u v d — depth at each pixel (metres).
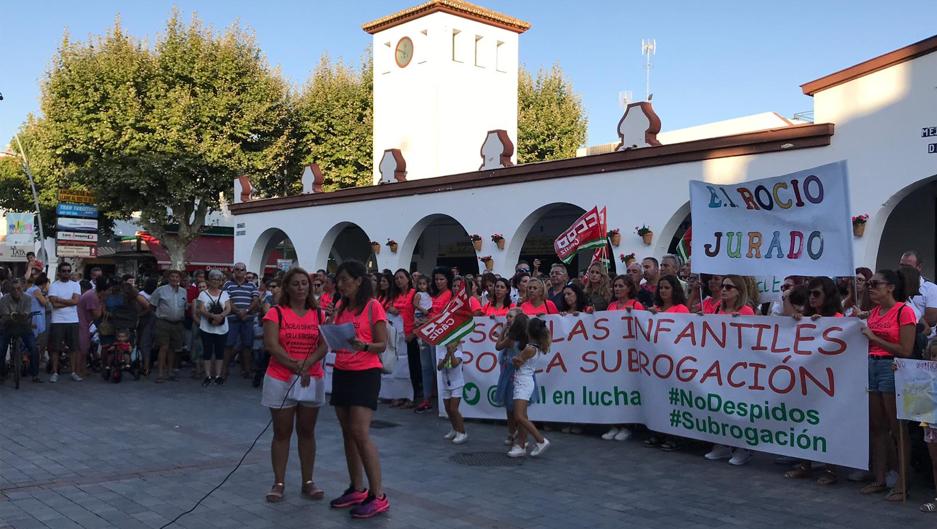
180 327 14.24
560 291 10.87
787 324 7.63
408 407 11.73
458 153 26.94
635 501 6.72
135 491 6.77
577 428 9.76
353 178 33.84
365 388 6.27
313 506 6.44
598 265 10.73
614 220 15.82
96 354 15.28
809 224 7.41
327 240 23.72
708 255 8.12
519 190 17.94
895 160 11.73
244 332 14.05
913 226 16.02
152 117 28.73
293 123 32.81
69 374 14.69
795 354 7.54
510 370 8.52
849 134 12.35
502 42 28.39
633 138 15.84
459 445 9.05
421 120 26.80
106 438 9.00
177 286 14.20
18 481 7.05
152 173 28.94
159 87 29.06
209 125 29.69
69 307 13.59
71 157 29.98
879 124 11.95
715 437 8.16
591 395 9.44
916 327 7.49
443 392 9.25
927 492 6.98
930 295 8.62
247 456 8.23
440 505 6.54
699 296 9.95
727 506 6.58
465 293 9.13
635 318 9.12
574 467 7.97
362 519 6.10
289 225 24.94
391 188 21.22
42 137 30.08
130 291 13.88
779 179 7.59
